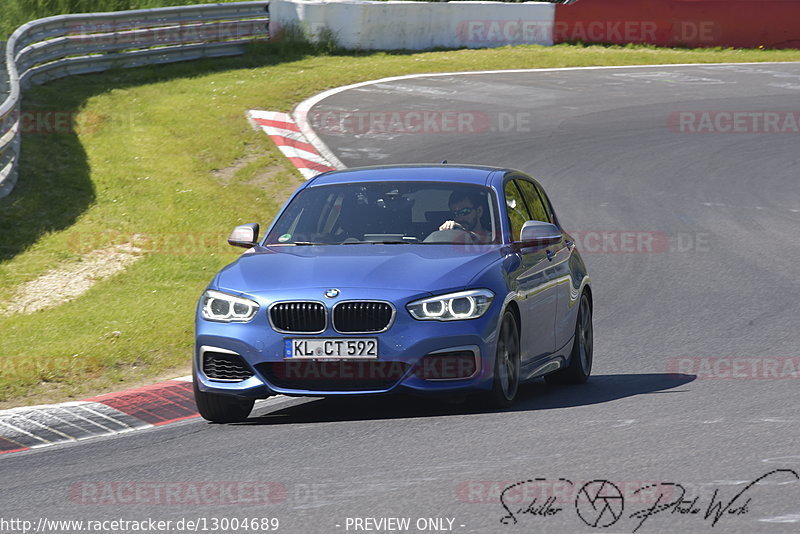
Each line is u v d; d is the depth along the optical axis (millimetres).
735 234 53969
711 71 101312
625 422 23047
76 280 44281
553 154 70438
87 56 86250
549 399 26844
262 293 24234
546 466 19500
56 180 58969
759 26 116062
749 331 36062
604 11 114062
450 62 99625
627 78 96688
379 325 23562
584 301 31078
